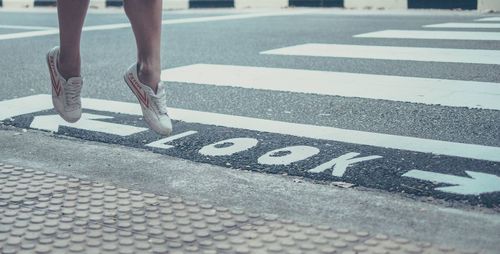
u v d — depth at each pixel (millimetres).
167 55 6281
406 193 2707
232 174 2971
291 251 2162
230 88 4781
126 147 3418
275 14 10812
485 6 10766
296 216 2475
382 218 2445
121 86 4973
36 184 2836
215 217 2459
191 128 3760
